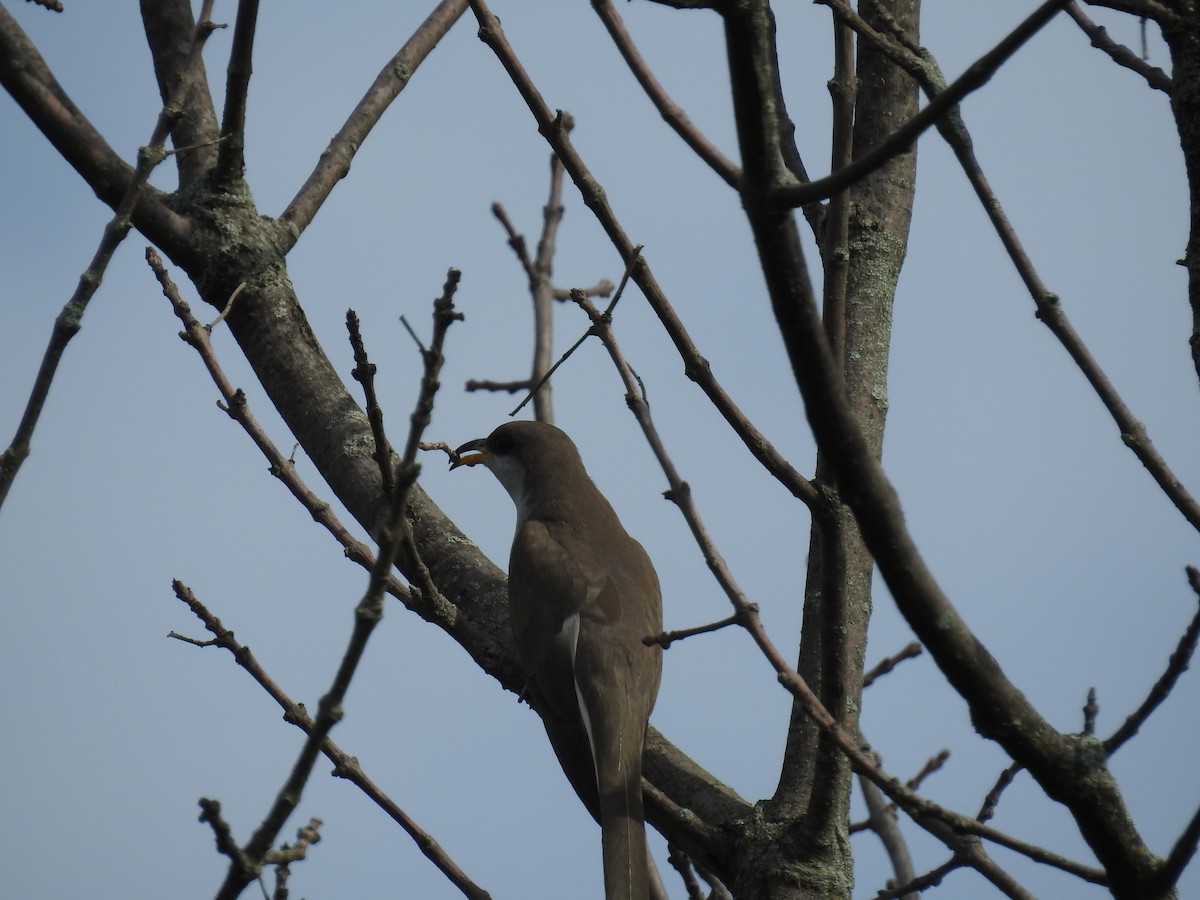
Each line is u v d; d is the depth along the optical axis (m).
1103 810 6.82
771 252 5.97
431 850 9.23
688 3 5.97
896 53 8.67
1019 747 6.82
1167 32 8.45
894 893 8.34
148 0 11.92
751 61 5.76
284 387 11.24
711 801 10.06
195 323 10.25
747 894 8.91
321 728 6.28
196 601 9.73
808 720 9.39
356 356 8.64
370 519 10.84
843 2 8.60
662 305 8.61
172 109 7.89
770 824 9.16
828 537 7.95
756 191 5.96
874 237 10.81
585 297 9.00
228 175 11.09
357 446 11.05
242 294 11.11
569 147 8.88
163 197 11.19
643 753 10.86
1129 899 6.86
